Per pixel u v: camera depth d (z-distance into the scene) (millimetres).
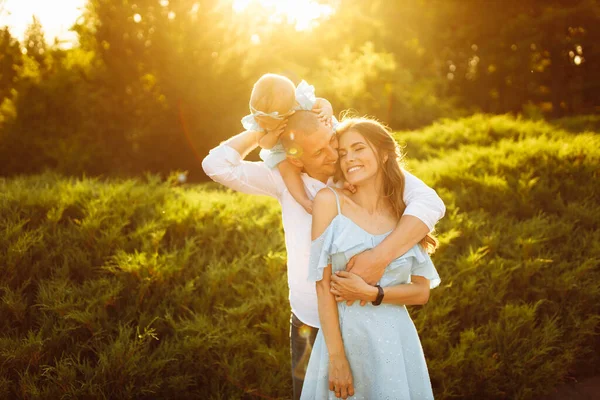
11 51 12609
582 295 3926
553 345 3635
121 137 11219
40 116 11578
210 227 4500
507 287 4051
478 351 3402
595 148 6391
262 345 3320
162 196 4930
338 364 2070
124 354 3025
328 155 2178
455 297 3709
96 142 11094
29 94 11609
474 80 27578
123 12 10898
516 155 6406
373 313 2096
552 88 25078
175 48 11039
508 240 4527
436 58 26703
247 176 2396
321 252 2064
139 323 3373
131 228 4473
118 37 10898
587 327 3721
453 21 26125
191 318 3594
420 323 3486
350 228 2088
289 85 2145
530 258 4070
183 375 3195
